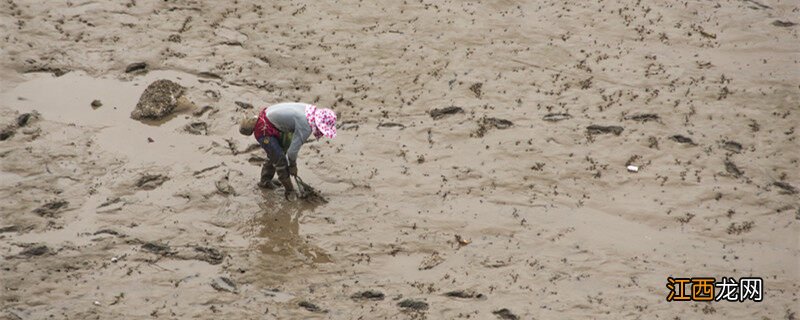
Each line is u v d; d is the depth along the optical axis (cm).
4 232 2366
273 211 2467
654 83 3038
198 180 2569
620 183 2612
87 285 2211
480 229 2428
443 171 2639
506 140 2761
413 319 2130
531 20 3359
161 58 3088
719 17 3431
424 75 3041
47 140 2705
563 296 2214
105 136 2739
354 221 2444
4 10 3275
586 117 2866
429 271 2286
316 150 2705
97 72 3025
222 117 2825
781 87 3038
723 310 2183
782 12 3491
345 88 2975
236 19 3306
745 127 2847
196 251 2323
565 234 2419
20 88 2939
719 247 2389
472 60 3117
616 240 2403
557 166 2666
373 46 3177
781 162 2706
